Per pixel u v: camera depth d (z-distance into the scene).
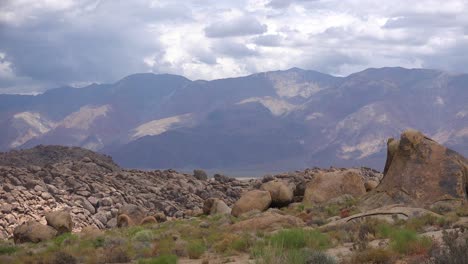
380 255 18.14
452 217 29.06
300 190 53.09
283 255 16.86
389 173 37.97
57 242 37.97
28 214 69.50
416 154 37.31
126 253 27.03
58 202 76.44
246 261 21.50
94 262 25.88
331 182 46.91
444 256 14.67
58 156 136.12
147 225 48.75
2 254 32.94
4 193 73.94
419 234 24.56
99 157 140.50
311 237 24.05
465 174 36.19
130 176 100.00
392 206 34.47
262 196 47.03
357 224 28.92
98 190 83.94
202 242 29.22
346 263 18.27
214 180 108.44
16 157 132.38
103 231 46.62
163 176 106.94
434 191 35.53
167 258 22.98
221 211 53.66
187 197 88.00
